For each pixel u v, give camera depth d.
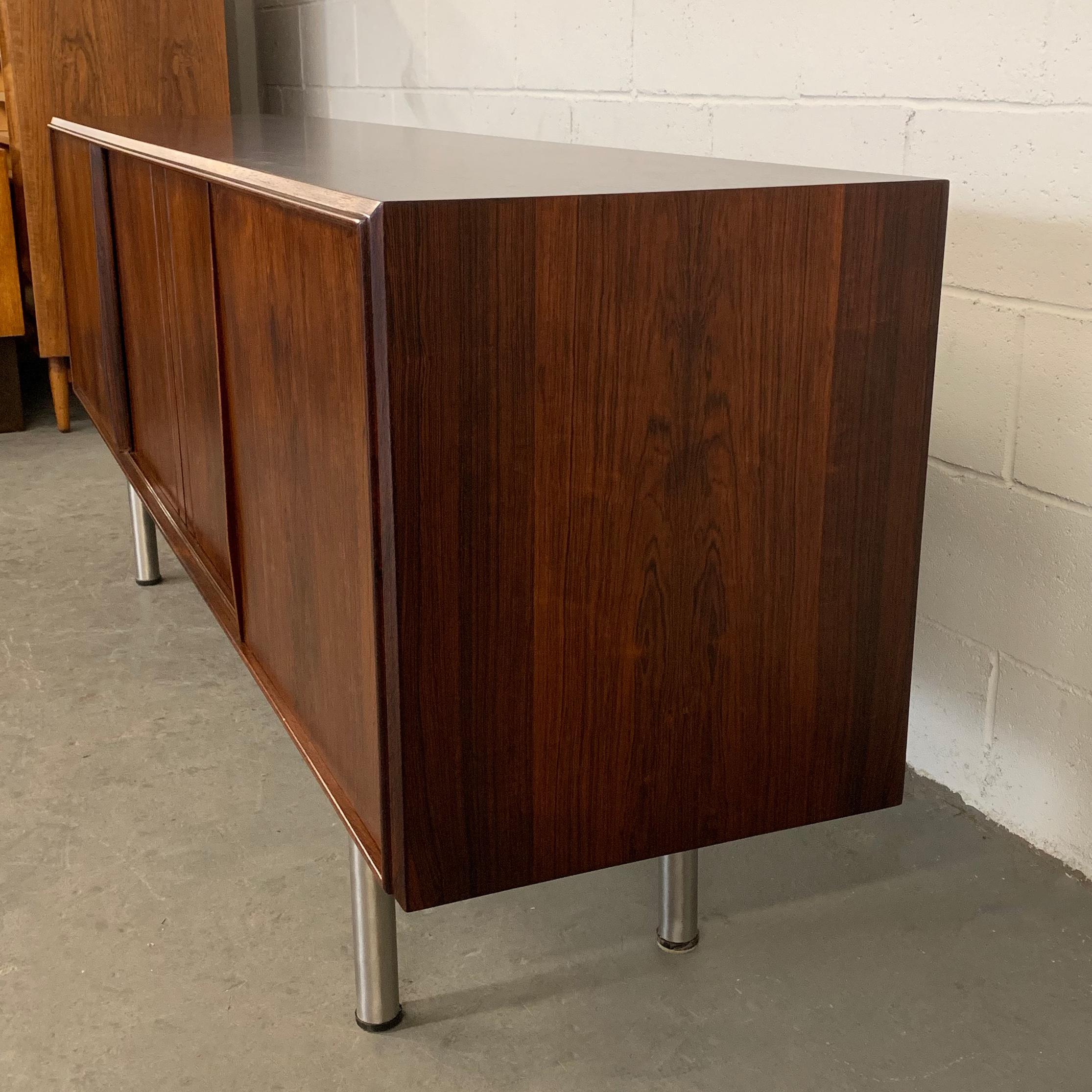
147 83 2.78
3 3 2.62
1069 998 1.11
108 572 2.12
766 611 0.94
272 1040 1.05
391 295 0.74
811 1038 1.06
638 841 0.95
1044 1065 1.02
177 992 1.11
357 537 0.86
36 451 2.79
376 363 0.77
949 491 1.39
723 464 0.88
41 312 2.80
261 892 1.26
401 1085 1.00
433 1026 1.07
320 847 1.34
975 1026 1.07
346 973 1.14
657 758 0.93
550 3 2.02
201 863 1.31
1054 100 1.20
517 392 0.80
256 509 1.14
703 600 0.91
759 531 0.91
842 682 0.99
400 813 0.85
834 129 1.47
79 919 1.21
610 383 0.83
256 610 1.20
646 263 0.81
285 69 3.25
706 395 0.86
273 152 1.19
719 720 0.95
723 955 1.17
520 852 0.90
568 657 0.87
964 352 1.34
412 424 0.77
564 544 0.85
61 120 1.92
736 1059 1.03
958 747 1.43
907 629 1.00
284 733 1.59
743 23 1.59
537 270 0.78
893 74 1.38
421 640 0.82
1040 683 1.31
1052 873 1.29
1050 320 1.24
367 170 0.98
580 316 0.80
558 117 2.06
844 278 0.88
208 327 1.21
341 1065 1.02
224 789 1.46
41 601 2.00
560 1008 1.09
